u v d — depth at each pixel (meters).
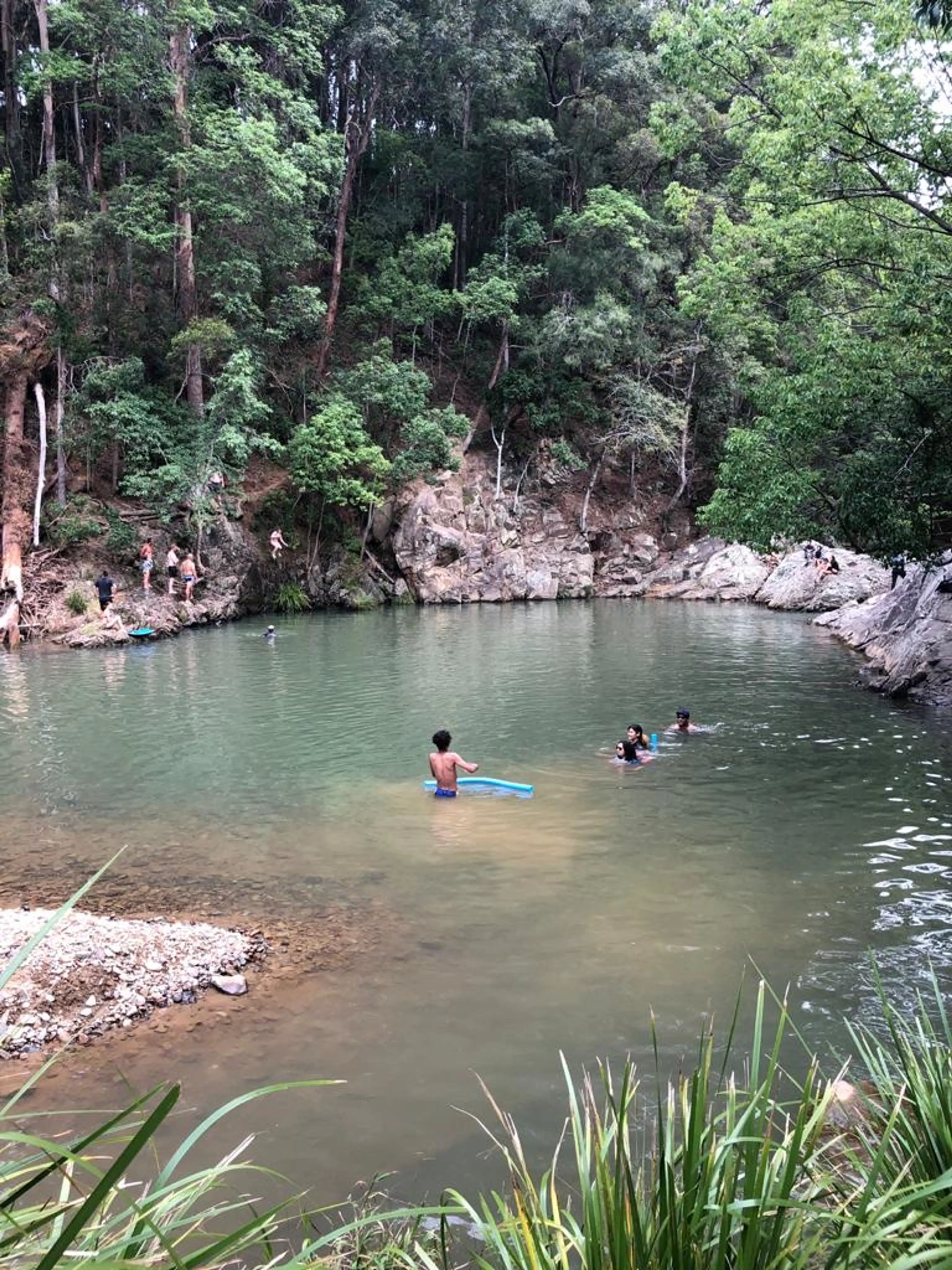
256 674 18.30
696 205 35.00
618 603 34.19
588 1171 2.10
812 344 16.75
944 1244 1.83
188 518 26.19
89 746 12.59
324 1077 4.87
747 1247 1.80
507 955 6.33
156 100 28.58
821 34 14.05
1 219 25.47
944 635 16.06
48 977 5.89
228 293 28.58
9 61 28.36
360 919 6.96
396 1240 3.07
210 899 7.36
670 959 6.25
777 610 31.41
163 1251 1.93
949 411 12.84
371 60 33.16
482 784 10.73
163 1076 4.90
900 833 8.90
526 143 37.25
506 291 34.44
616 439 37.19
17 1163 1.80
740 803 9.97
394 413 32.34
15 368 24.52
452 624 27.12
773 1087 4.60
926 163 12.51
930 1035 3.07
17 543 23.12
